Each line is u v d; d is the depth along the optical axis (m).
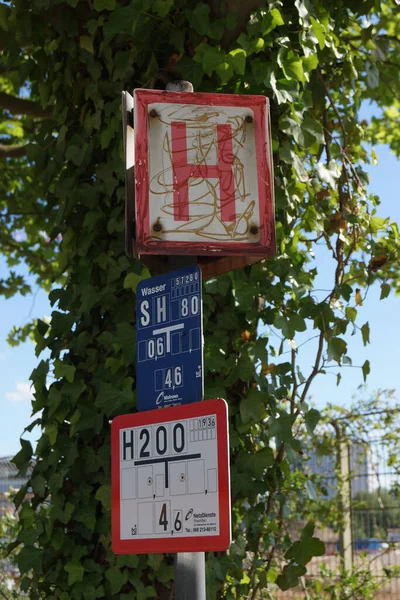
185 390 1.88
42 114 6.15
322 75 3.65
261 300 3.14
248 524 3.02
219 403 1.78
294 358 3.14
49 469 3.10
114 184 3.18
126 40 3.21
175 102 2.02
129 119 2.06
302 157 3.36
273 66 3.09
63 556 3.03
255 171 2.03
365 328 3.22
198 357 1.87
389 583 6.92
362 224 3.47
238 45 3.09
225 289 2.96
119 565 2.89
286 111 3.16
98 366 3.08
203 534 1.75
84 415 3.03
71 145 3.35
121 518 1.92
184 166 1.99
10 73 6.38
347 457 7.81
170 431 1.87
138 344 2.00
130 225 1.99
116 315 3.09
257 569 3.03
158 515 1.85
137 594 2.86
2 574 6.01
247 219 2.00
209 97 2.04
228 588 2.96
